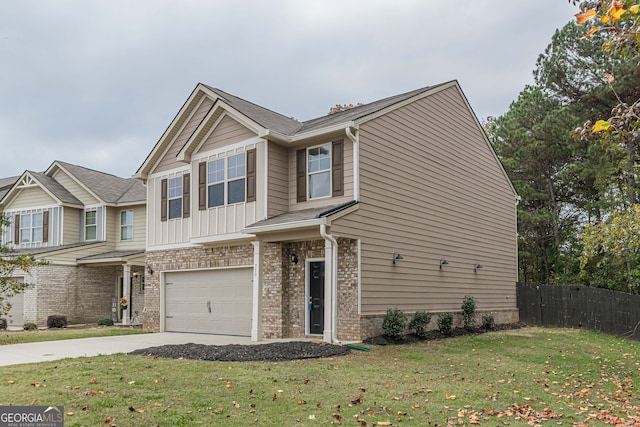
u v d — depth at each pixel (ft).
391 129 46.93
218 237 48.16
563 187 88.74
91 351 36.35
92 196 77.92
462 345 43.01
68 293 71.36
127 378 25.23
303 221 39.09
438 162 53.93
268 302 45.21
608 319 57.88
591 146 75.05
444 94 56.18
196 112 54.85
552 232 88.94
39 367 28.45
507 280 67.10
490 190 64.54
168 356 32.73
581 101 81.35
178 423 18.03
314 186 45.62
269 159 45.68
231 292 49.60
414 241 48.70
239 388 23.49
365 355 34.99
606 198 73.61
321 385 24.67
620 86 70.44
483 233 61.82
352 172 42.57
